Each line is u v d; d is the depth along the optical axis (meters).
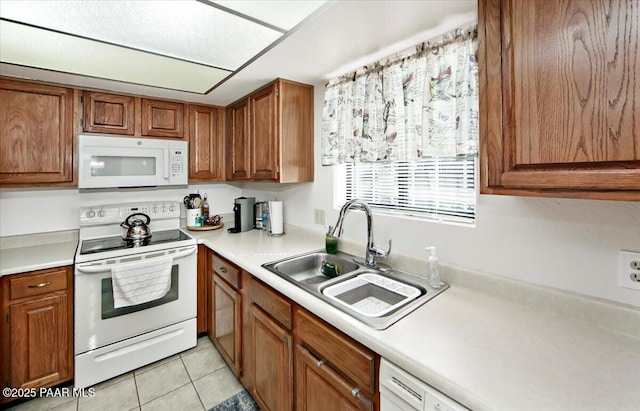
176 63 1.72
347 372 1.04
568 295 1.05
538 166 0.80
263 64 1.76
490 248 1.27
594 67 0.70
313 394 1.22
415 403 0.80
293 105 2.10
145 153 2.37
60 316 1.80
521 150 0.83
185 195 2.90
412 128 1.49
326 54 1.62
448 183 1.50
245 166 2.43
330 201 2.12
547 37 0.77
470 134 1.26
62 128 2.06
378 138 1.66
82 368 1.85
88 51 1.55
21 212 2.16
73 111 2.10
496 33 0.87
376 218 1.75
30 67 1.75
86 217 2.27
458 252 1.38
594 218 1.00
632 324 0.92
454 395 0.71
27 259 1.82
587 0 0.70
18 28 1.31
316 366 1.18
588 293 1.02
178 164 2.52
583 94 0.72
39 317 1.74
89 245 2.12
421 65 1.45
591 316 1.00
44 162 2.00
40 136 1.99
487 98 0.90
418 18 1.25
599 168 0.70
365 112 1.74
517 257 1.19
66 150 2.08
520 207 1.17
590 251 1.01
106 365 1.92
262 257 1.80
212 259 2.23
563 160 0.75
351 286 1.43
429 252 1.37
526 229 1.16
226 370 2.04
